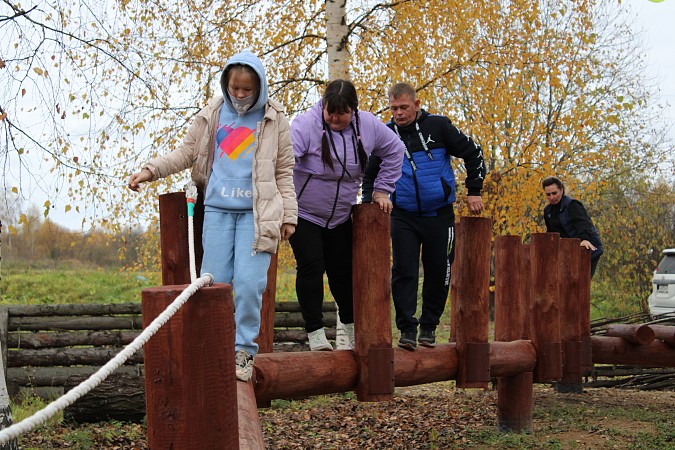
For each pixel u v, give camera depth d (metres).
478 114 11.14
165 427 2.04
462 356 5.34
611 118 11.66
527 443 6.55
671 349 7.72
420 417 8.38
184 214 4.05
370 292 4.50
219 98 3.80
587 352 7.79
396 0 10.67
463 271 5.40
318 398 9.44
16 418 7.85
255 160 3.60
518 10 11.19
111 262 22.23
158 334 2.03
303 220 4.39
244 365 3.44
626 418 7.77
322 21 11.18
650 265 20.59
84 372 9.25
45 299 18.69
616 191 19.78
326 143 4.27
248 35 11.15
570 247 7.30
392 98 5.02
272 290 4.87
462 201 13.34
